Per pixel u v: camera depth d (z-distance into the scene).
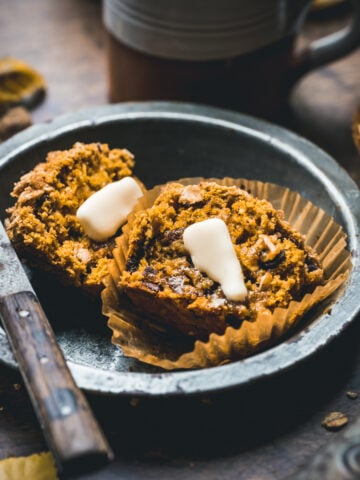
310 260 0.41
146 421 0.38
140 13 0.50
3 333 0.38
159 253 0.41
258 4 0.49
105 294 0.40
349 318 0.38
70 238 0.42
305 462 0.37
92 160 0.44
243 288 0.39
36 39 0.63
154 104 0.49
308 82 0.60
